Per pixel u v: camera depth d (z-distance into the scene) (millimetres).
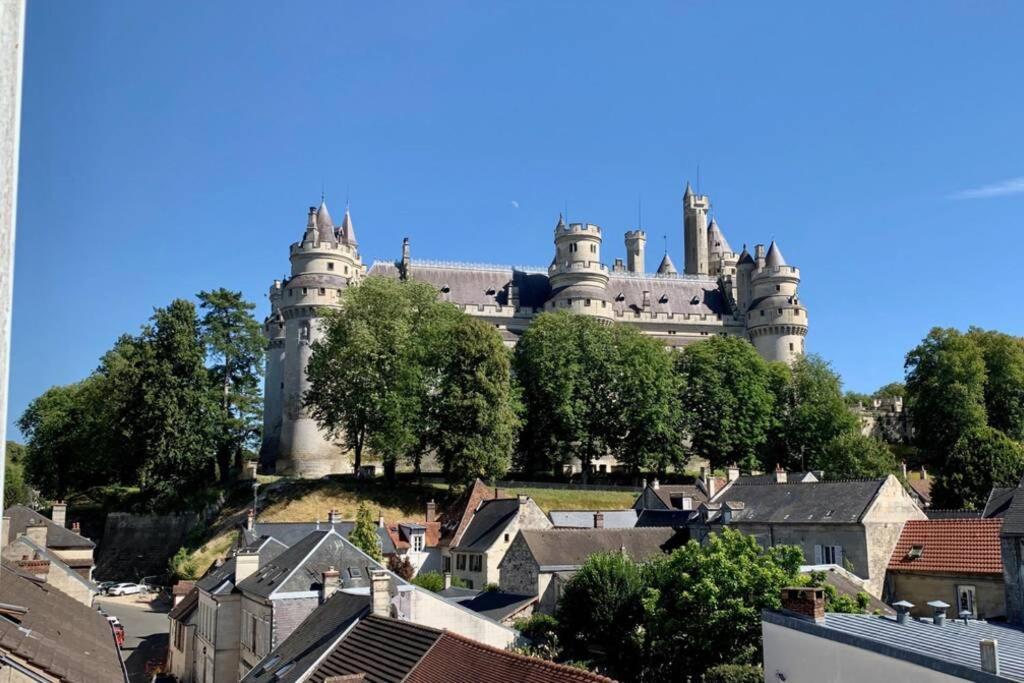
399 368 87375
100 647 21234
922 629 23234
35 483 97688
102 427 90875
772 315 121312
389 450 84188
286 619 34594
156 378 86688
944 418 99188
